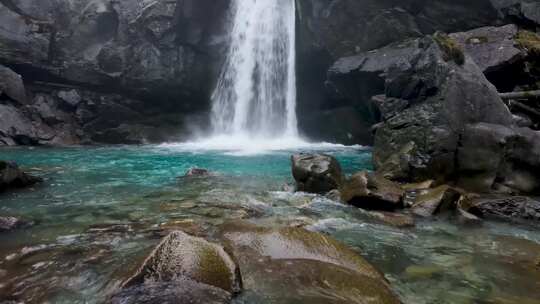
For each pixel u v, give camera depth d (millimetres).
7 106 21797
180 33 25266
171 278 4121
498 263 5477
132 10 25375
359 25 20734
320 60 23500
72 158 17125
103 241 6051
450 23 18484
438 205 7793
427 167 10117
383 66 18156
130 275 4281
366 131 22766
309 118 25812
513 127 10227
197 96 27219
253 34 27734
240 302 3982
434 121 10719
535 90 13336
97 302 4090
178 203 8586
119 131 25016
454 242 6391
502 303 4297
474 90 10758
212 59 26609
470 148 9828
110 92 25656
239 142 25938
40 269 4961
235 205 8352
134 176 12508
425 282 4863
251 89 27969
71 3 25625
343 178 10234
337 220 7480
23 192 9742
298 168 9930
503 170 9461
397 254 5859
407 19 19359
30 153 18547
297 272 4652
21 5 24062
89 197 9273
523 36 15250
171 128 26828
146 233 6430
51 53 24078
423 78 12047
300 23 23328
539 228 7180
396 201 8062
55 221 7219
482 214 7918
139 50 25219
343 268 4797
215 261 4328
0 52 22453
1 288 4426
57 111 24062
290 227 5926
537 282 4844
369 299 4098
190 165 15195
